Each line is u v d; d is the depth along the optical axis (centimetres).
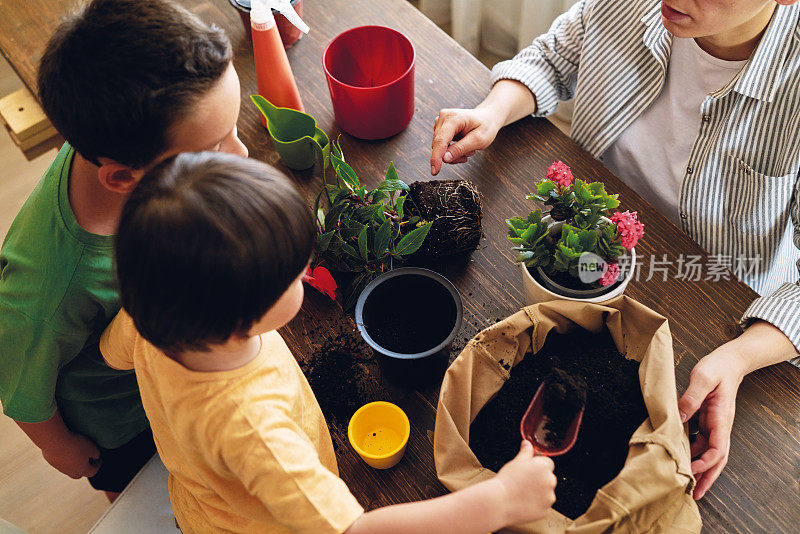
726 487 75
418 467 79
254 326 54
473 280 91
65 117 65
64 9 120
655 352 69
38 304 78
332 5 121
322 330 88
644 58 109
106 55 61
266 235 48
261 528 69
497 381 74
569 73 119
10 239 82
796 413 79
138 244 48
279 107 100
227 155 51
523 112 107
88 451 101
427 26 118
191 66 63
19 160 207
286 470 55
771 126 96
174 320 49
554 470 71
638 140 116
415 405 82
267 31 93
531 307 75
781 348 81
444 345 73
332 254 85
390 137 106
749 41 95
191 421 58
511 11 196
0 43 117
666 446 62
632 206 95
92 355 89
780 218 103
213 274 47
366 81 110
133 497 101
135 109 62
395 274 78
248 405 57
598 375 74
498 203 97
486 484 59
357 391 84
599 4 110
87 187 76
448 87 111
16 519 155
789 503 73
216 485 62
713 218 108
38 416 86
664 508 62
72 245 77
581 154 101
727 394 77
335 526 56
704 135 104
